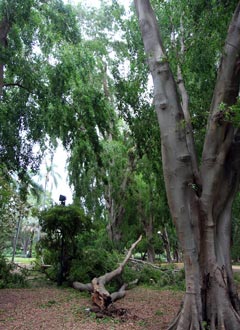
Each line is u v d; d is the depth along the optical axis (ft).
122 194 61.72
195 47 21.79
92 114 40.37
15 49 35.94
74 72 38.34
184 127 17.37
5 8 32.53
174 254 105.50
